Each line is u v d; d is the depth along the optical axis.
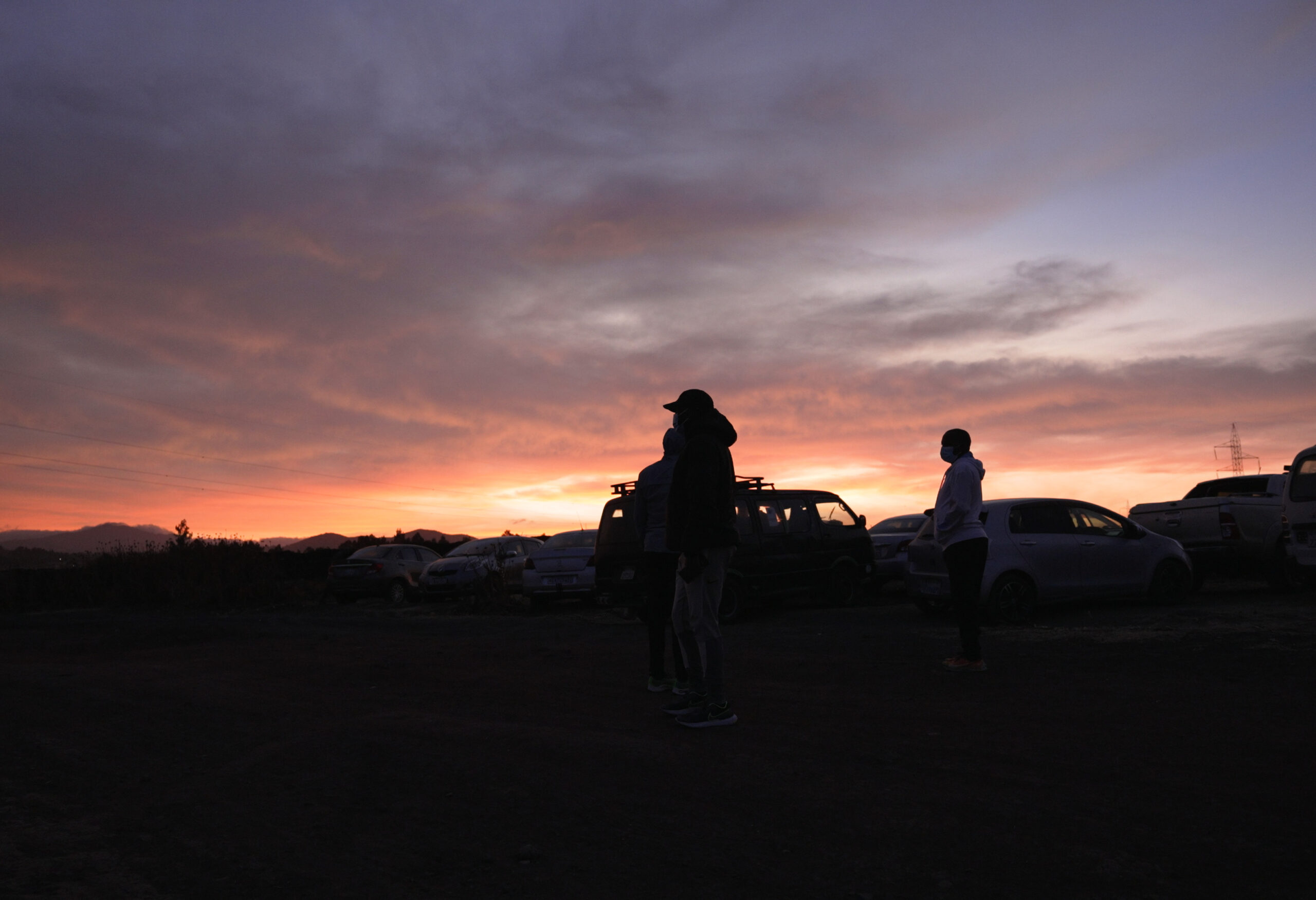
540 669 7.62
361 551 20.89
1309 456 11.49
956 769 4.11
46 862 3.40
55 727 5.96
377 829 3.67
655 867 3.15
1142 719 4.88
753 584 12.01
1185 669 6.29
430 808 3.90
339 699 6.48
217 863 3.36
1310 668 6.11
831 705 5.61
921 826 3.41
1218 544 12.78
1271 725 4.63
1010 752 4.34
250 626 13.34
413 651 9.22
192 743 5.32
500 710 5.83
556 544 16.44
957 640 8.41
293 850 3.47
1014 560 10.12
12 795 4.40
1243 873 2.88
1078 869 2.96
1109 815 3.44
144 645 10.93
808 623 11.28
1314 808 3.42
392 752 4.81
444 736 5.11
